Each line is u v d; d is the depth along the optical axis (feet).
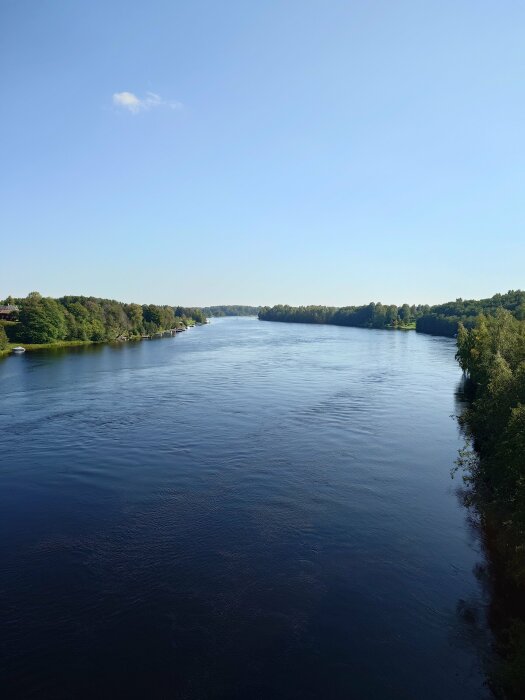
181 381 209.56
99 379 213.66
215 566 64.23
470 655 49.60
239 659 48.37
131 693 44.29
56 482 92.79
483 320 243.40
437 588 60.64
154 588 59.31
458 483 93.86
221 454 109.40
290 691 44.68
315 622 53.88
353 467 101.96
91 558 65.87
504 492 75.05
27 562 64.85
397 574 63.36
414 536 73.36
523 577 61.31
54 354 325.01
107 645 50.06
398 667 47.85
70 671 46.70
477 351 183.11
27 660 47.98
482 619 55.01
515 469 69.51
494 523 76.43
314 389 192.03
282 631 52.42
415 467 102.47
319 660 48.47
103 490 88.99
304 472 98.73
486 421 99.91
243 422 137.69
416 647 50.57
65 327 401.08
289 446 115.55
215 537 71.82
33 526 75.10
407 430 131.13
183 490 89.04
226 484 92.02
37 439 120.47
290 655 49.03
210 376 224.94
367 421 140.46
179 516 78.48
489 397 107.04
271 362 282.97
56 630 52.13
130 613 54.85
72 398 170.91
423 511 81.76
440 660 48.85
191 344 416.05
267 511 80.64
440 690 45.24
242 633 52.01
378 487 91.56
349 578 62.23
